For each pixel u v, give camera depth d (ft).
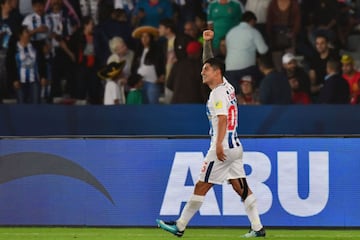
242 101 174.60
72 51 184.96
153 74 180.14
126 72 183.32
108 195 131.54
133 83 177.78
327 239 113.70
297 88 173.78
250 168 129.49
